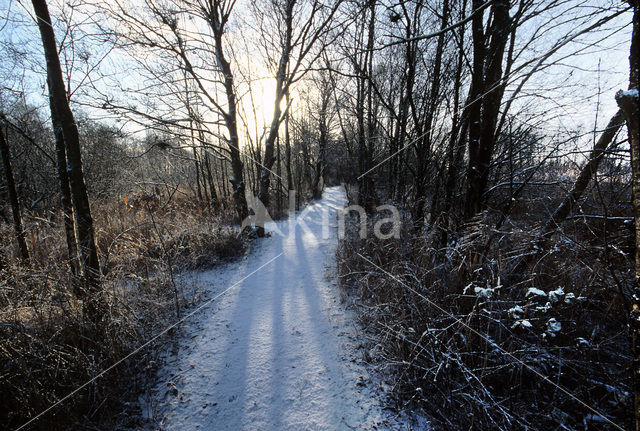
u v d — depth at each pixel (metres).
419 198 3.87
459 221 3.08
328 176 28.52
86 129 9.85
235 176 8.05
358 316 3.52
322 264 5.68
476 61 2.49
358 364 2.76
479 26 2.42
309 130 17.94
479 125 2.57
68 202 2.96
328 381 2.58
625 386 1.95
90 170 9.30
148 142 7.62
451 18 3.38
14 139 7.49
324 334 3.29
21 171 7.22
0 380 2.00
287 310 3.88
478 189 2.60
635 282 1.04
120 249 3.86
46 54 2.59
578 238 2.76
